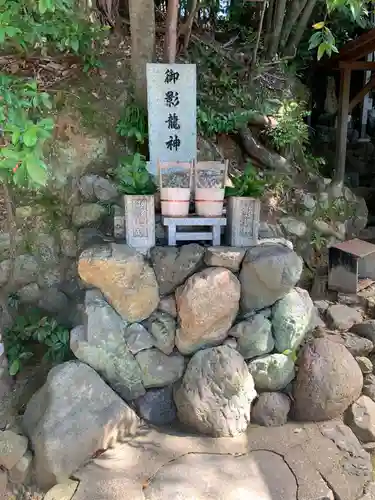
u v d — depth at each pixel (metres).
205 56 4.46
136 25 3.41
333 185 4.82
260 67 4.52
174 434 2.65
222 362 2.65
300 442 2.63
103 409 2.52
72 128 3.51
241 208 2.79
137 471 2.38
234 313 2.78
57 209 3.44
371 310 3.39
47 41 3.41
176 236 2.81
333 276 3.61
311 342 2.91
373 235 4.80
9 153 1.97
